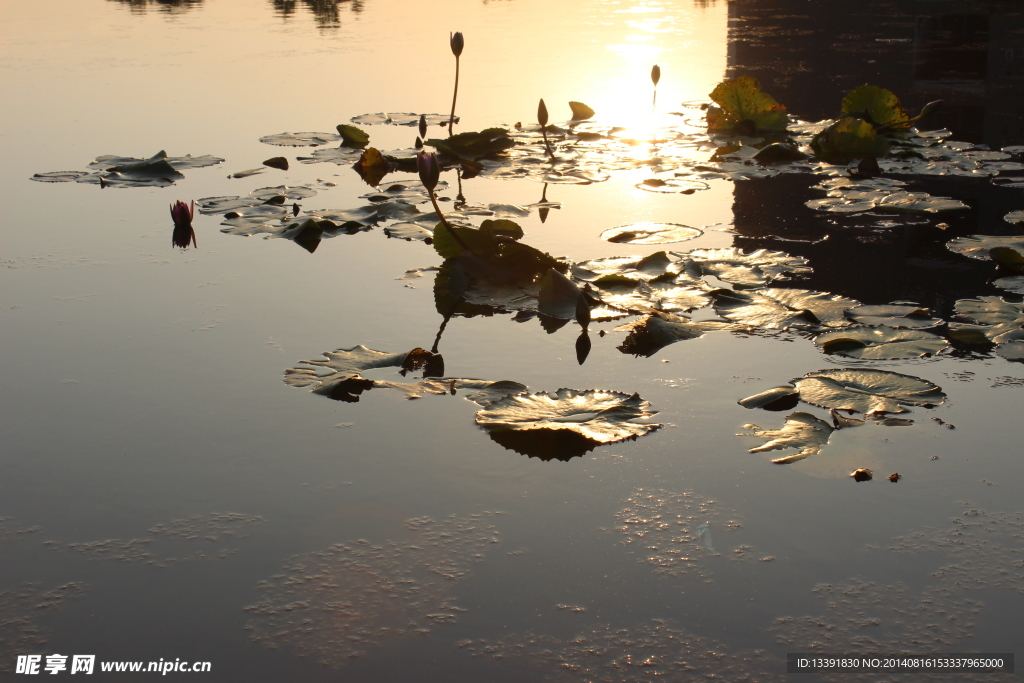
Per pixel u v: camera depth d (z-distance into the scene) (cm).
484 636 135
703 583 146
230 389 216
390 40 910
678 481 175
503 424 195
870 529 159
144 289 284
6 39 906
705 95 641
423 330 252
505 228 305
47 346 241
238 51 834
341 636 136
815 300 265
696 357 232
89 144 501
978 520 160
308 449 188
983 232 336
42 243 332
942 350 230
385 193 407
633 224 350
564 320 259
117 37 919
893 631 135
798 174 441
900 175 432
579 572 149
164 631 137
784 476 175
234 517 165
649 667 129
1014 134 510
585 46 873
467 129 546
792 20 1003
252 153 485
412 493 172
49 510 168
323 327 254
